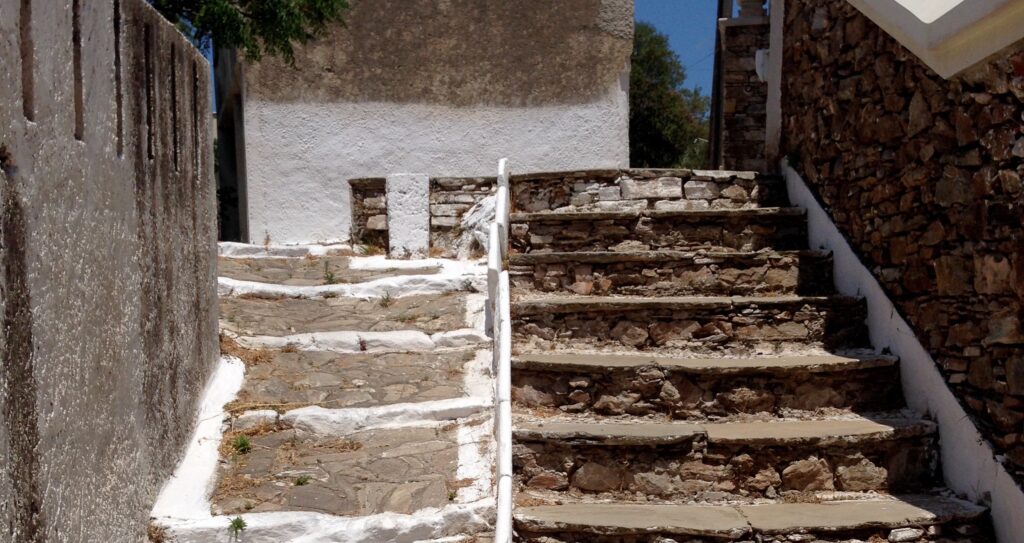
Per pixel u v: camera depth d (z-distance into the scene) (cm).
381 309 607
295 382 507
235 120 1064
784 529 395
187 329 448
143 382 376
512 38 910
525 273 572
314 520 385
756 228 603
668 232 601
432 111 904
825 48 588
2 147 251
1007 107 388
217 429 456
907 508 416
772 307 523
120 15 354
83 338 310
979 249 413
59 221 291
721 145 1046
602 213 600
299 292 620
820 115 595
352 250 744
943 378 448
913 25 445
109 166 339
